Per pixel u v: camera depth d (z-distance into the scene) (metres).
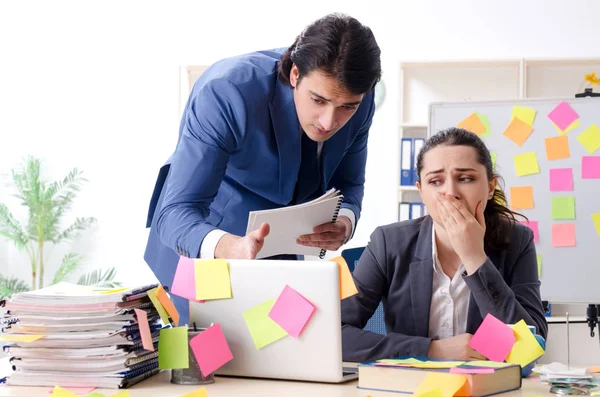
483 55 4.83
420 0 4.91
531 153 3.37
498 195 1.73
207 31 5.19
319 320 1.28
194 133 1.79
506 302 1.53
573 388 1.17
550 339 3.54
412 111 4.85
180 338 1.28
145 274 5.30
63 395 1.19
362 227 4.97
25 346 1.30
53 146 5.38
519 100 3.39
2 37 5.41
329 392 1.20
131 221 5.31
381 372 1.20
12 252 5.56
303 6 5.08
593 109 3.33
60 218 5.36
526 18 4.79
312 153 1.95
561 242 3.34
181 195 1.75
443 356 1.41
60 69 5.36
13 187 5.55
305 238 1.81
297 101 1.72
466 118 3.42
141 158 5.29
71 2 5.34
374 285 1.73
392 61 4.93
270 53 1.97
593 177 3.32
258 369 1.32
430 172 1.60
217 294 1.34
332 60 1.55
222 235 1.59
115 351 1.27
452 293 1.65
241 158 1.88
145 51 5.27
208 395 1.19
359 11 4.99
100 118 5.33
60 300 1.29
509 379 1.19
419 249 1.69
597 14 4.70
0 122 5.41
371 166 4.96
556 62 4.61
